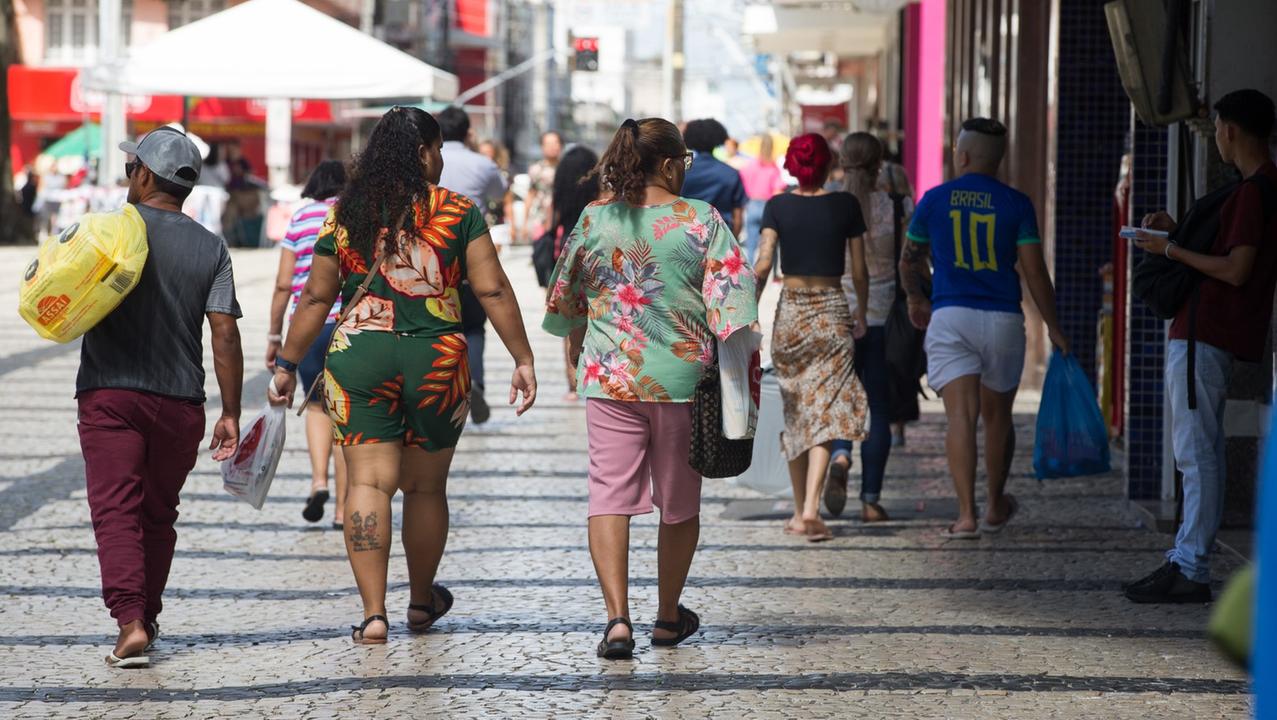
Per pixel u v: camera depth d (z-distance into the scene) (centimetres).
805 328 1320
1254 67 1270
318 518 1380
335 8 9025
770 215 1331
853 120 7438
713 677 917
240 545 1309
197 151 980
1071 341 2131
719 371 962
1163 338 1438
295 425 2016
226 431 970
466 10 12356
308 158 8888
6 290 3950
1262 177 1067
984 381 1341
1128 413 1452
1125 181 1802
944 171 3697
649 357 966
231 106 7831
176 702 868
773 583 1172
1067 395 1337
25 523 1384
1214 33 1273
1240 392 1341
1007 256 1324
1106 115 2092
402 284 972
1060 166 2106
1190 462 1098
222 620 1062
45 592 1134
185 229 961
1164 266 1090
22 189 6650
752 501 1520
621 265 967
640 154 971
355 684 903
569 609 1088
